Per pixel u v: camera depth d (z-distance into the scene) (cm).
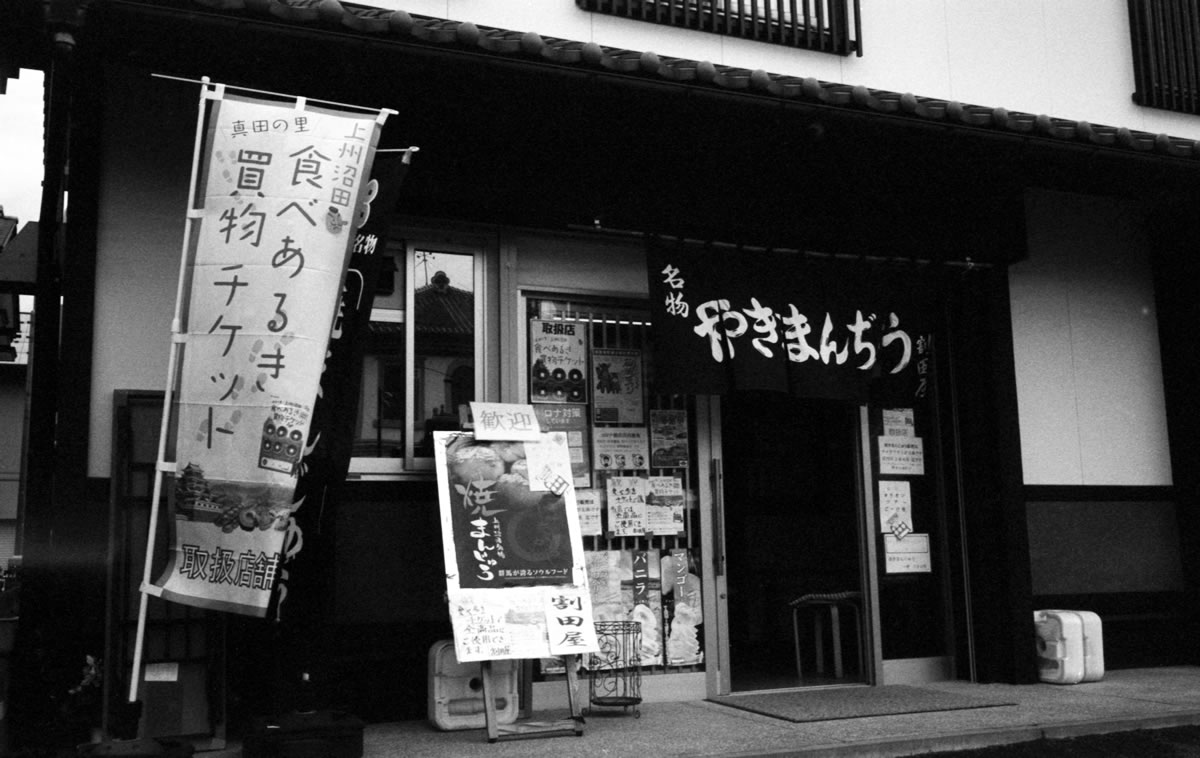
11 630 615
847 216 733
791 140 660
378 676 596
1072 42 865
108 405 550
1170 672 805
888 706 644
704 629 697
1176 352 864
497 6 662
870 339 730
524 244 675
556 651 564
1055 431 821
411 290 643
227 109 497
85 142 557
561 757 505
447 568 563
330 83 556
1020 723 593
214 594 474
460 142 629
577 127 632
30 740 511
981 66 826
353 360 527
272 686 517
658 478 702
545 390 677
